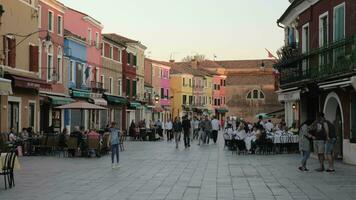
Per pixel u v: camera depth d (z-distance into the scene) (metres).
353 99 20.08
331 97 22.25
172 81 90.19
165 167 20.25
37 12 32.16
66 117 40.84
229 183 15.32
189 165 21.12
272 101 95.62
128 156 26.16
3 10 25.52
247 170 19.06
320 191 13.62
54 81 37.28
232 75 98.81
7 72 27.00
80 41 44.38
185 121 34.44
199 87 95.81
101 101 48.50
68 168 19.84
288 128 31.19
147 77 74.62
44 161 23.05
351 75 18.61
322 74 21.58
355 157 20.08
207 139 38.84
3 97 26.89
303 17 26.86
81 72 45.28
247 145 27.31
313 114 26.77
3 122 26.94
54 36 38.38
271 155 26.81
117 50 56.97
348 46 19.03
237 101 98.00
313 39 24.97
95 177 16.86
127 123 60.75
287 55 28.66
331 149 18.36
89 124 46.09
